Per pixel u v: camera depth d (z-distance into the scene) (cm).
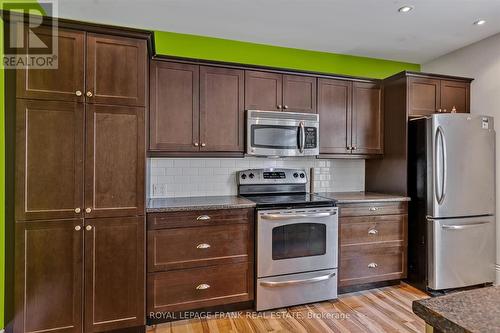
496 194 300
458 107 323
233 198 285
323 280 262
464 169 284
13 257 189
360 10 251
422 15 259
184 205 238
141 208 211
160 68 255
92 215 200
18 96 186
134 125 208
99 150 201
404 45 326
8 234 189
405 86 305
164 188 289
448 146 279
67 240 196
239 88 278
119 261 207
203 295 237
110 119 203
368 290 291
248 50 318
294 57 334
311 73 300
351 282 282
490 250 293
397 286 300
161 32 291
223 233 242
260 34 299
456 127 281
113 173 204
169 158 290
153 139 253
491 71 305
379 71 367
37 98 189
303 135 291
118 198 206
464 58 332
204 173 302
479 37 306
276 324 229
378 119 329
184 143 262
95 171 201
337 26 281
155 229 224
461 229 283
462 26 281
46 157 192
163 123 256
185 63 262
